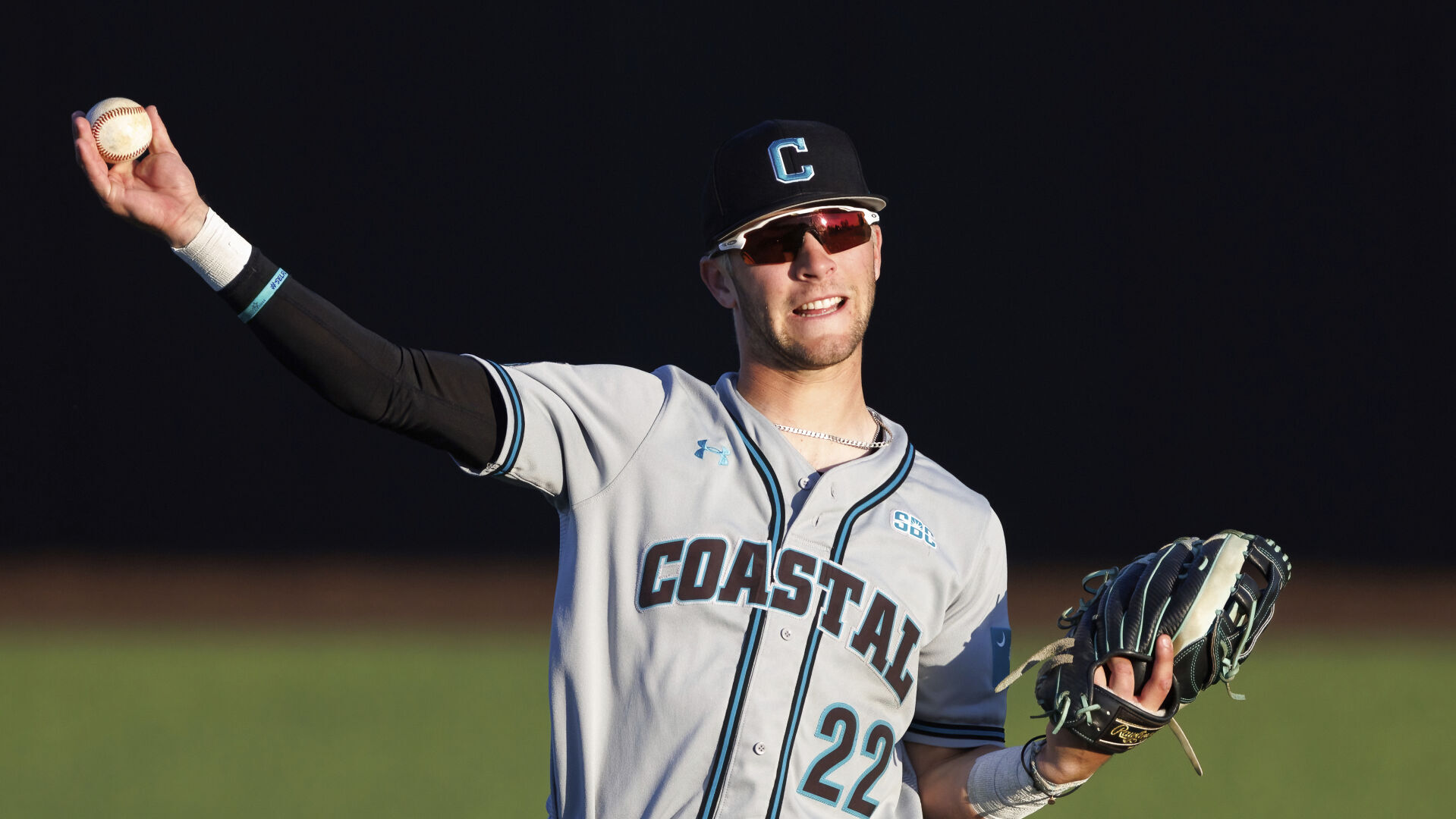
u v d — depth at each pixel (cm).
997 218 4947
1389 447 4922
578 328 4981
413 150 4922
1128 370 4938
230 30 4828
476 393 810
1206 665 804
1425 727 2725
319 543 4831
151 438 4781
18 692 3011
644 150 4994
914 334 4903
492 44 4950
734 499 837
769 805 784
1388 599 4488
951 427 4897
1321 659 3591
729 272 888
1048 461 4912
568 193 4981
